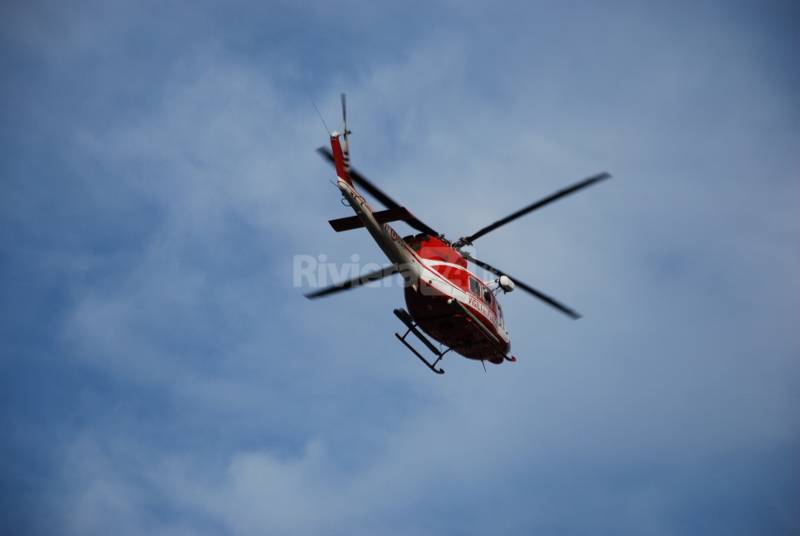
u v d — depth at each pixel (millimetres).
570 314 73625
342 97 69125
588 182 66562
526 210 71250
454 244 75500
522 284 76562
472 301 73500
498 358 80688
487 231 73875
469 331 74375
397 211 66375
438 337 75688
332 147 68500
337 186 66062
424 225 67875
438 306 71750
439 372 77188
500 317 79125
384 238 67875
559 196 68688
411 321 75250
